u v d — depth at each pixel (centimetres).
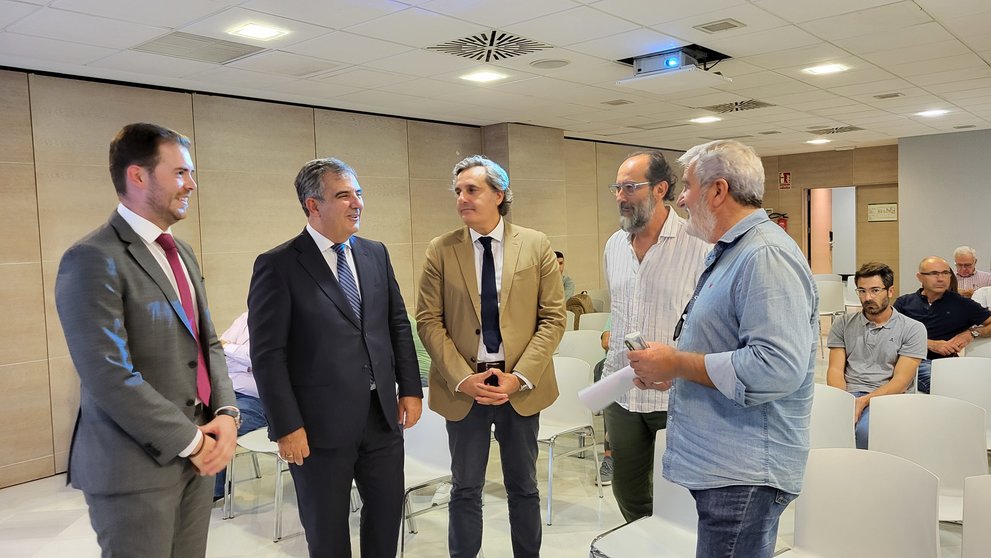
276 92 584
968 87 659
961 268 665
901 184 1095
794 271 164
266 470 479
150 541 186
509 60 497
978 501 189
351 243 255
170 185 193
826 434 307
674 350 177
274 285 230
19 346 474
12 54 434
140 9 355
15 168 468
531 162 829
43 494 452
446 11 378
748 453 168
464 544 266
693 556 228
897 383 372
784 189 1362
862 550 210
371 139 705
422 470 314
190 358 200
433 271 275
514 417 265
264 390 227
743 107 738
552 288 274
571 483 427
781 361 157
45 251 484
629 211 262
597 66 526
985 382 352
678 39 456
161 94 546
